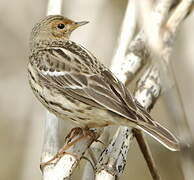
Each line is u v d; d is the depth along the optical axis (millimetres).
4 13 16156
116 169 10273
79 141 11219
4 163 16344
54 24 12828
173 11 12641
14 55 16297
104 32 14773
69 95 11422
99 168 10242
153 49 9969
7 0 16141
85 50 12250
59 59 11984
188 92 12906
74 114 11359
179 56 13180
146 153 11023
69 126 13633
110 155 10430
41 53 12359
